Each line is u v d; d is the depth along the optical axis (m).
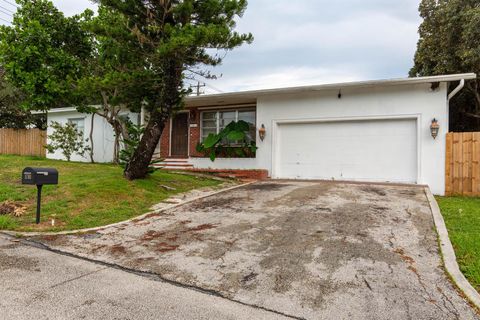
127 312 2.88
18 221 5.74
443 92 9.34
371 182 10.08
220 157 12.84
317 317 2.83
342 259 4.06
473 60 11.94
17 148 18.58
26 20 11.95
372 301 3.08
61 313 2.83
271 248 4.51
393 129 10.05
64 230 5.42
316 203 6.98
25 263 4.04
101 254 4.40
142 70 8.70
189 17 7.88
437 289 3.28
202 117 13.96
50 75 12.05
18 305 2.96
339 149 10.81
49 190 7.34
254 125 12.94
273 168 11.65
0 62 12.25
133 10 8.02
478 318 2.77
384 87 10.04
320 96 10.95
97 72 12.60
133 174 8.56
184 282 3.55
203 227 5.57
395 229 5.18
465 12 12.25
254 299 3.16
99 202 6.86
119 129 13.61
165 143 14.71
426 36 15.08
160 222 5.92
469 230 5.07
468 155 8.89
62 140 14.86
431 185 9.33
